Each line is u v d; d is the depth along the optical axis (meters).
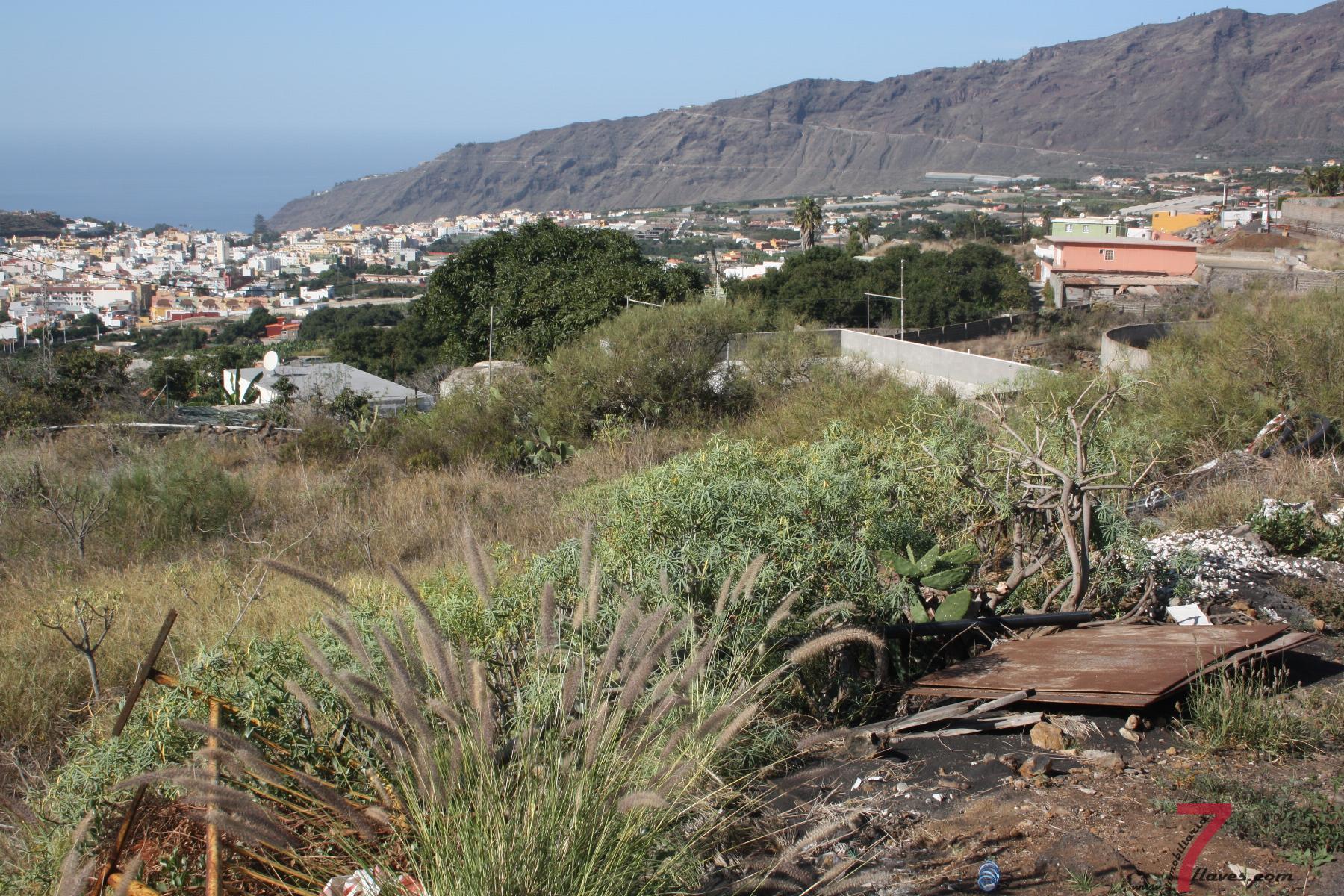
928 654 4.61
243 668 3.54
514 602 3.95
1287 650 4.40
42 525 9.95
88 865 2.22
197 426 17.33
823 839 3.10
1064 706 3.99
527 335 29.41
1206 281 43.59
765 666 3.88
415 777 2.72
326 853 2.70
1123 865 2.85
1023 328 34.94
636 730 2.76
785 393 17.47
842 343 25.72
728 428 15.27
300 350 47.00
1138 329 26.61
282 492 11.84
